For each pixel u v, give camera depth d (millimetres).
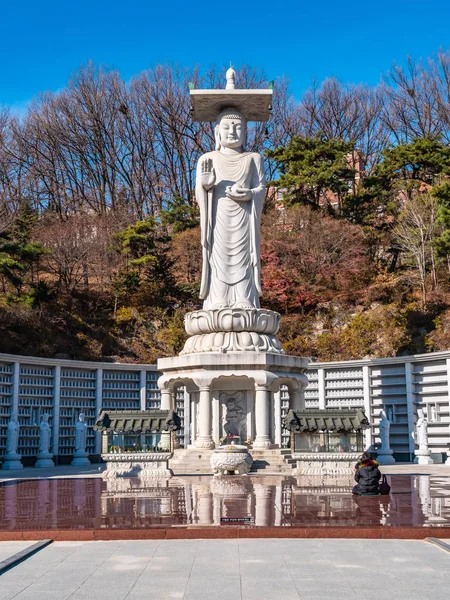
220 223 31984
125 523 13516
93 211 72125
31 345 48438
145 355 52281
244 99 32188
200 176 31984
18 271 55094
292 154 62969
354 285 57906
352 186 69500
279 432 36469
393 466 34312
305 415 26031
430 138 62844
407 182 61469
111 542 12266
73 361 41281
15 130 74812
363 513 14945
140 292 59312
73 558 10805
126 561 10508
